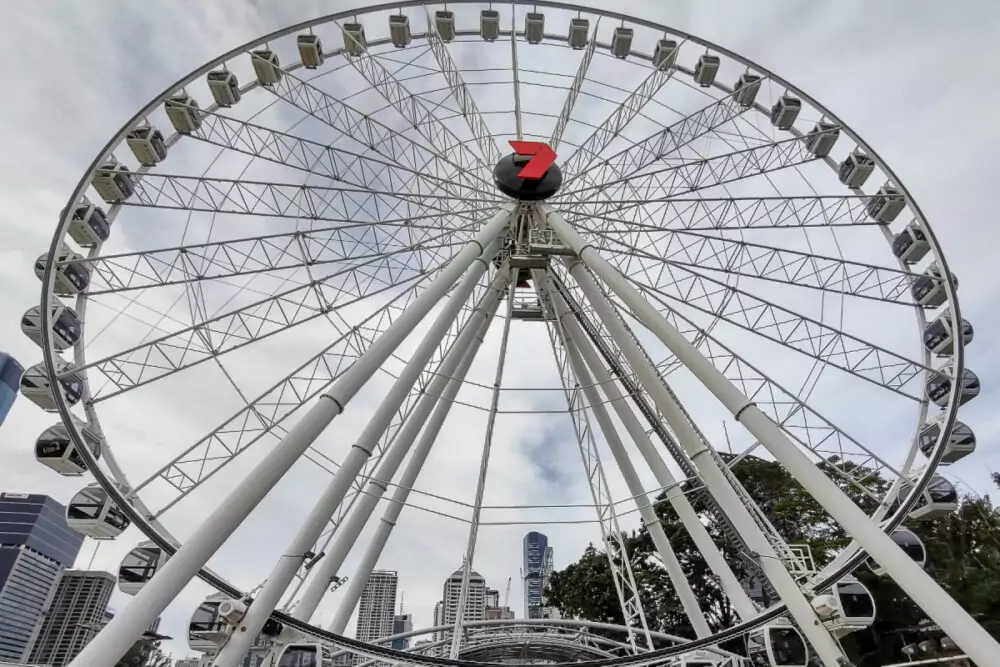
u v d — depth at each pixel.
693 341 22.36
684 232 23.31
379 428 19.16
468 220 25.20
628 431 24.53
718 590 44.72
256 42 22.33
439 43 24.62
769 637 19.00
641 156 24.14
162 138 23.33
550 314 27.06
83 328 20.95
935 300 23.22
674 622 45.44
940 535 39.56
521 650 37.44
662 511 47.91
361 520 21.66
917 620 34.59
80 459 20.31
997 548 38.25
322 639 19.30
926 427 22.03
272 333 20.22
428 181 23.95
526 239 26.16
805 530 43.69
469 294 21.94
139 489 18.94
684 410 22.64
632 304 19.62
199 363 19.36
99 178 21.23
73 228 20.94
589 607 46.91
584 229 25.19
